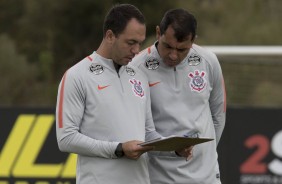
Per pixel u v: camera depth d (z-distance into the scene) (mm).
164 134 12258
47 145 19516
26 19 47906
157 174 12438
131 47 10859
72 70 11023
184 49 11703
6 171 19469
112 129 10930
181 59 11883
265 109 20031
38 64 43906
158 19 47562
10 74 40250
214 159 12594
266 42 41125
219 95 12734
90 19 48281
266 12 44500
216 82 12586
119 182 10984
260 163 20000
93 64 11070
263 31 41750
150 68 12297
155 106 12281
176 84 12281
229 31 42375
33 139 19547
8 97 39625
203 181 12398
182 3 47281
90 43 47688
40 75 43062
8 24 48125
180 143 10820
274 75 28781
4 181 19453
